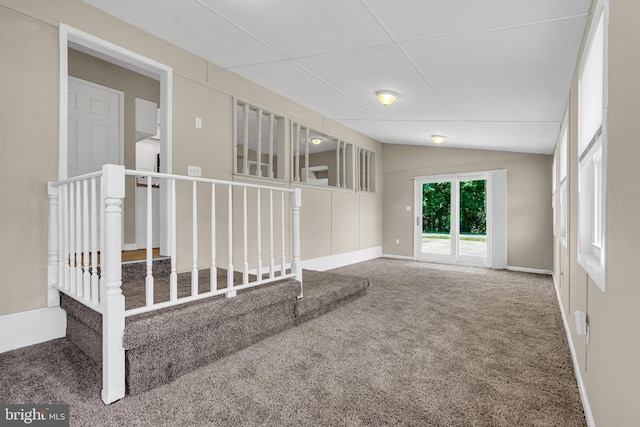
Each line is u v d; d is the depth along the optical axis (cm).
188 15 287
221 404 179
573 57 252
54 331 259
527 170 617
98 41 286
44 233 258
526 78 303
